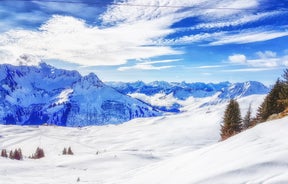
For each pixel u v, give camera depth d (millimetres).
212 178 14203
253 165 14172
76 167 78250
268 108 52188
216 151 19953
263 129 21078
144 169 27891
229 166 15047
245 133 21594
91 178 46469
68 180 42125
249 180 13156
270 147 16547
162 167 23938
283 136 18266
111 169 74500
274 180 12500
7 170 56344
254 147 17281
